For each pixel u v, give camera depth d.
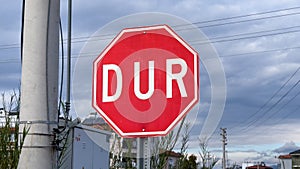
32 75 2.88
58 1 3.04
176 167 5.68
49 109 2.88
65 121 3.03
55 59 2.96
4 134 3.04
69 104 3.40
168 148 4.34
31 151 2.80
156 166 4.18
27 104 2.85
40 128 2.82
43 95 2.87
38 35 2.93
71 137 4.89
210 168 7.70
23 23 3.21
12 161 2.87
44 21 2.95
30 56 2.90
